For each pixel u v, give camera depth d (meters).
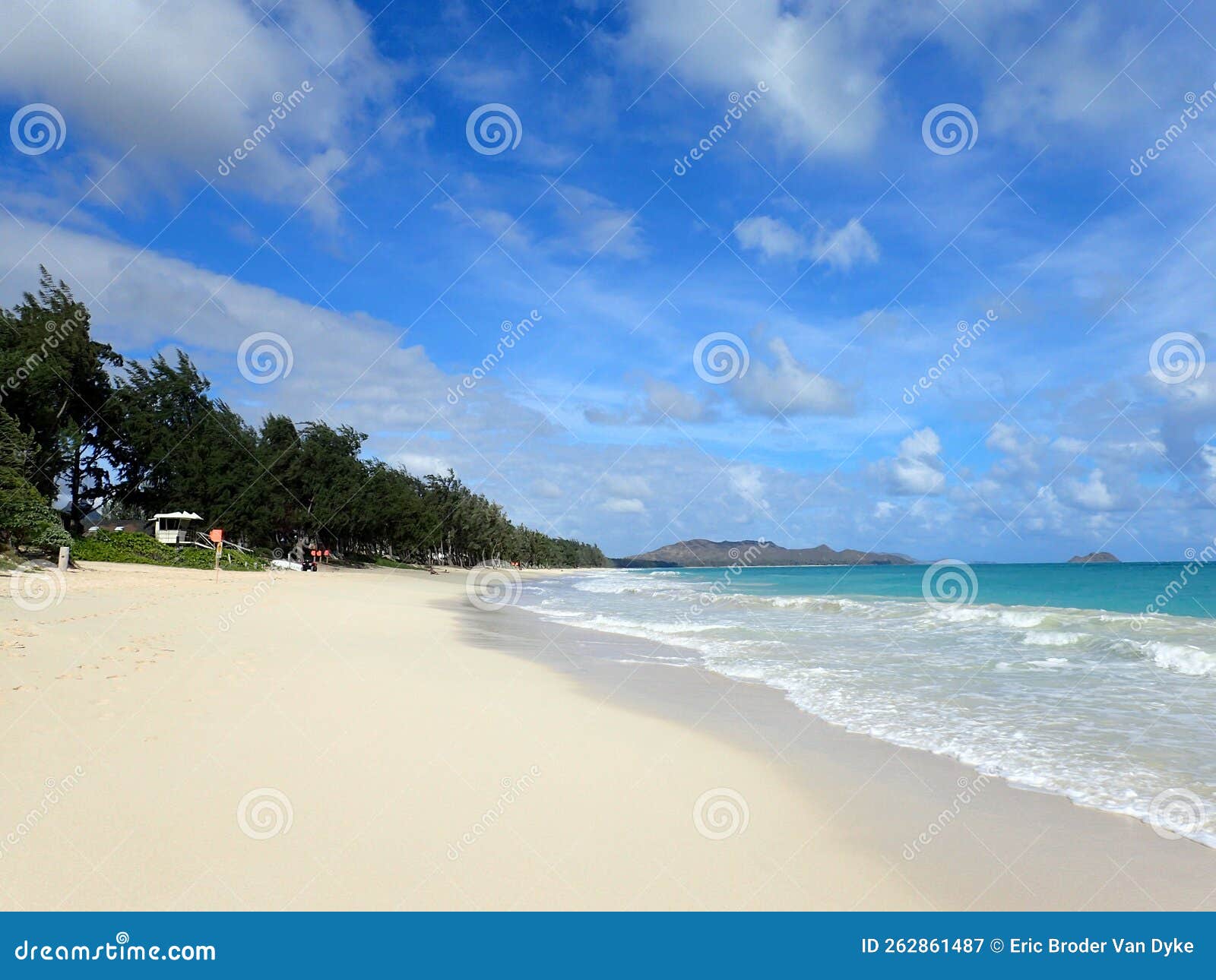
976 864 4.99
